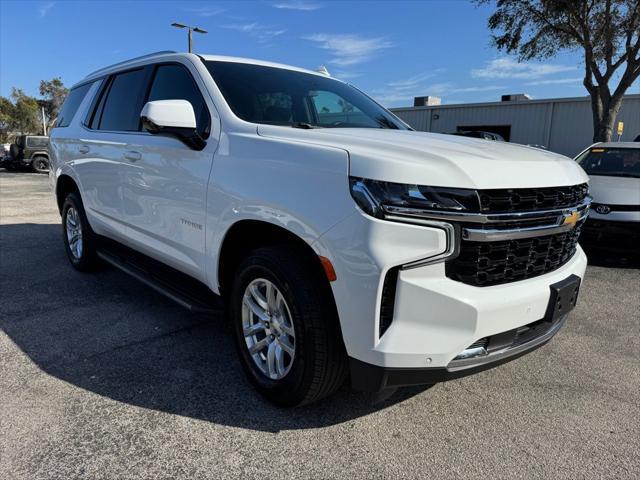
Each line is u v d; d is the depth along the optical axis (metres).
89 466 2.18
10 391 2.78
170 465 2.21
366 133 2.86
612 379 3.18
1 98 54.12
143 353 3.31
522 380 3.13
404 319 2.14
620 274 5.86
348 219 2.13
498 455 2.36
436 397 2.89
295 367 2.46
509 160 2.40
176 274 3.57
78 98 5.17
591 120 21.70
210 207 2.90
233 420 2.56
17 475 2.11
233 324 2.91
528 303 2.37
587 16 15.52
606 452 2.40
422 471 2.22
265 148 2.61
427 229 2.08
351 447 2.38
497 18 17.16
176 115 2.85
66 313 4.02
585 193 2.84
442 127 26.20
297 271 2.40
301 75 3.83
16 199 12.33
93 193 4.43
